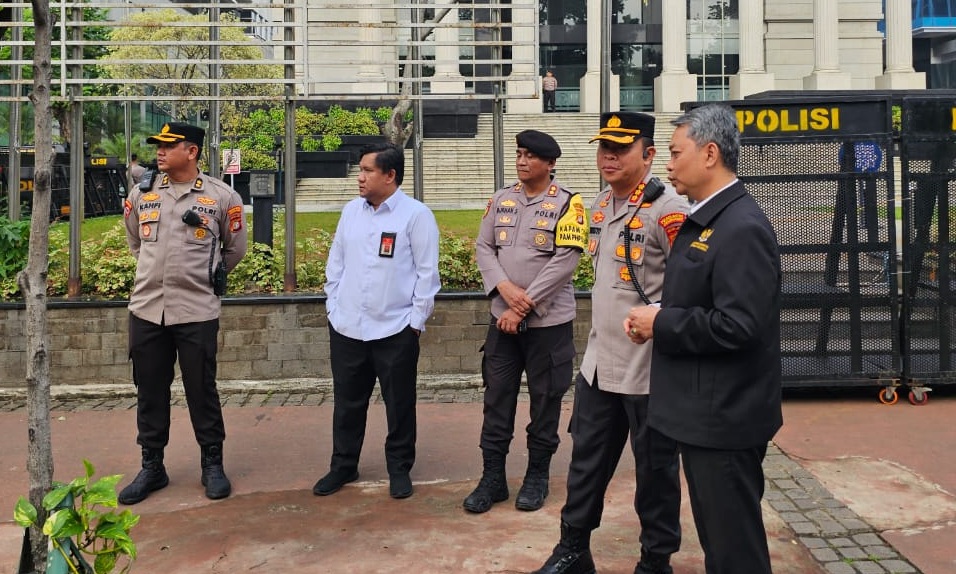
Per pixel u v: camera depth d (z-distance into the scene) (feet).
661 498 12.30
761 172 22.52
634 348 12.24
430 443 19.90
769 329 9.80
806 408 22.17
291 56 26.35
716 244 9.80
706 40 122.72
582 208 15.93
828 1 118.32
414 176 28.07
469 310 24.81
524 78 26.78
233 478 17.84
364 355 16.79
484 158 81.10
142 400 16.96
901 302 22.74
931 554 13.85
